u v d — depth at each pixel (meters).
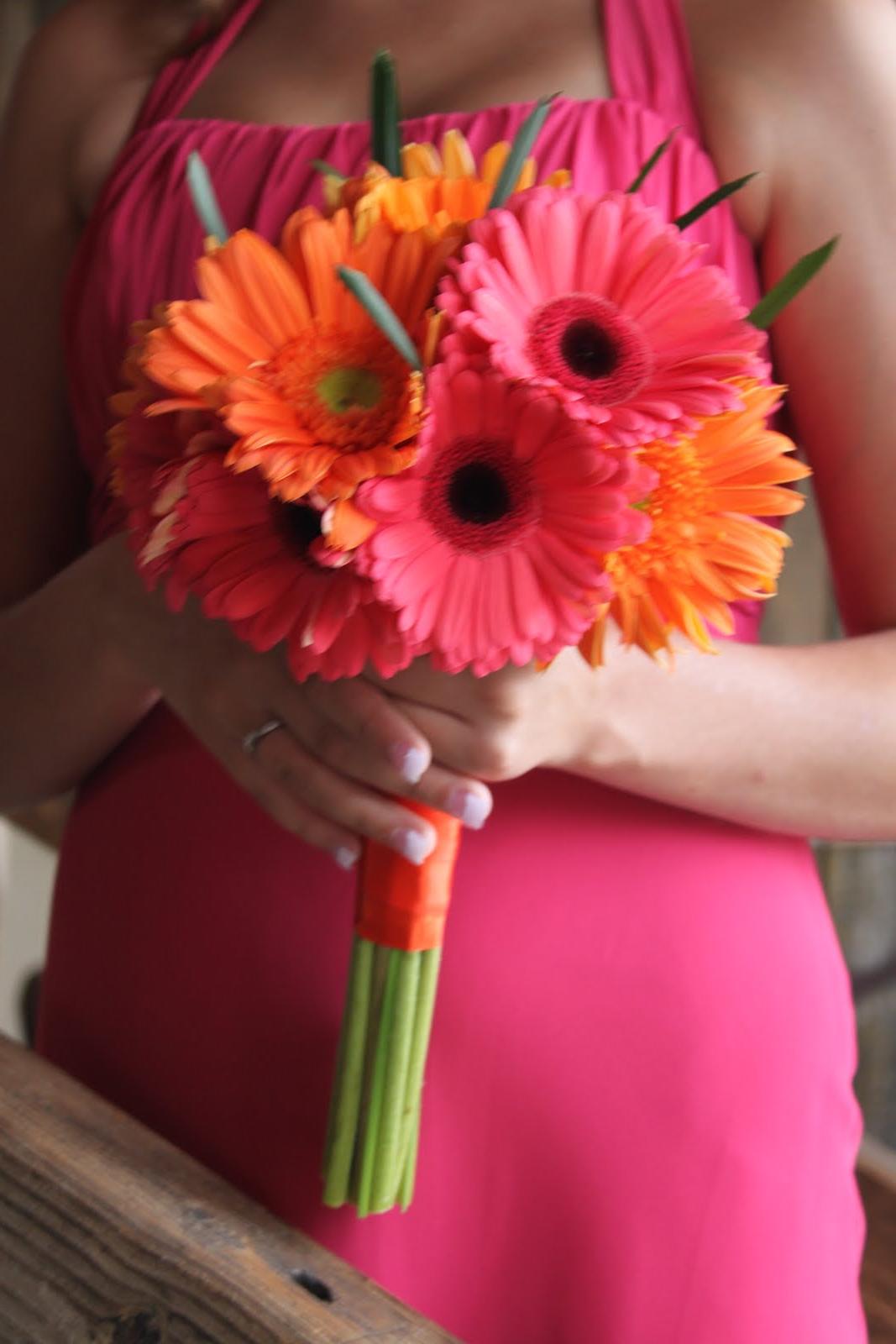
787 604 1.88
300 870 0.82
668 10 0.85
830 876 1.94
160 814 0.88
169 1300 0.56
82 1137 0.66
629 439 0.51
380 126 0.65
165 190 0.93
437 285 0.56
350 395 0.54
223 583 0.55
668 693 0.72
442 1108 0.78
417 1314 0.56
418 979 0.72
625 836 0.80
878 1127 1.94
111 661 0.85
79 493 1.07
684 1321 0.76
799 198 0.80
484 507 0.52
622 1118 0.77
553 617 0.52
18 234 1.04
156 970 0.86
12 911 1.99
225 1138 0.83
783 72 0.81
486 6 0.92
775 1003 0.79
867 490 0.80
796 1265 0.78
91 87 1.04
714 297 0.55
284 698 0.72
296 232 0.57
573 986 0.78
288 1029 0.81
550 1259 0.77
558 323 0.54
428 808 0.70
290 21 0.99
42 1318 0.58
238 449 0.51
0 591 1.07
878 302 0.78
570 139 0.83
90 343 0.95
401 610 0.51
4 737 0.93
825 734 0.75
